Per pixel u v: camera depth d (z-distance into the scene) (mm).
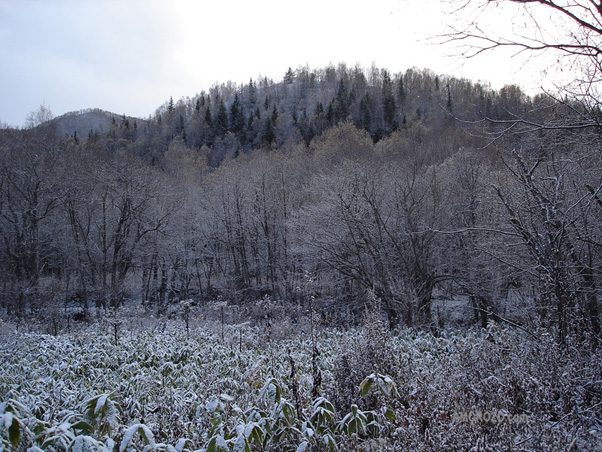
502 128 6211
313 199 25438
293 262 25969
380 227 19188
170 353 9797
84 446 2375
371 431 4199
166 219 31859
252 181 31656
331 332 11867
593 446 3578
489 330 5660
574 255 6883
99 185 31219
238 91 110750
